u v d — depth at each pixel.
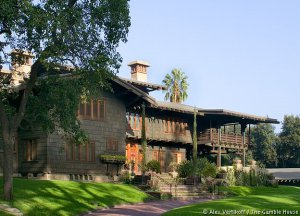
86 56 22.03
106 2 21.14
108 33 21.89
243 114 49.72
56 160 33.94
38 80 23.83
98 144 37.09
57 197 25.02
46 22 19.39
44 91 23.92
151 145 45.75
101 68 21.39
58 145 34.16
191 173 40.88
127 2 21.50
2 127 22.36
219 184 40.81
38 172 33.84
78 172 35.19
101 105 37.81
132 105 40.66
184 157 49.34
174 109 44.91
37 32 20.03
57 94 23.42
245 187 41.72
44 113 24.34
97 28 21.72
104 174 37.22
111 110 38.69
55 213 22.55
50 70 23.73
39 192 25.11
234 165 46.03
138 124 44.03
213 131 49.09
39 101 24.19
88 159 36.12
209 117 50.06
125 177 37.22
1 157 34.28
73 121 24.27
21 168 35.06
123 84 37.88
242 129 52.88
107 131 38.00
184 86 69.69
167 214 21.09
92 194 27.36
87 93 24.17
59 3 20.00
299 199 28.39
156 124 45.94
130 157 42.97
